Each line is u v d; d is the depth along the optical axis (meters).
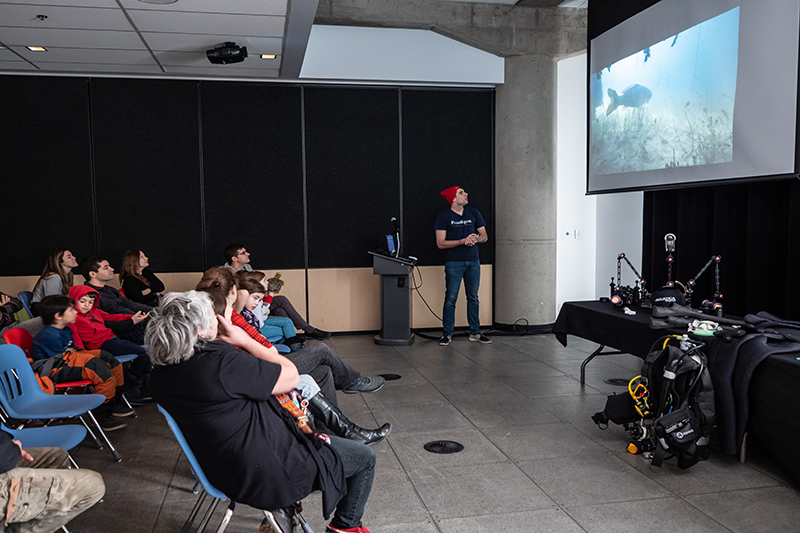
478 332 6.31
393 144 6.57
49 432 2.46
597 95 5.40
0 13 4.06
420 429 3.53
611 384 4.49
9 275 5.93
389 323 6.14
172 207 6.18
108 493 2.72
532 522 2.40
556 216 6.67
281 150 6.35
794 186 3.62
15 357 2.80
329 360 3.37
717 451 3.14
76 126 5.96
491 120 6.76
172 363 1.74
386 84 6.50
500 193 6.62
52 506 1.86
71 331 3.63
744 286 4.30
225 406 1.72
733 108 3.76
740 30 3.69
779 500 2.56
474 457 3.10
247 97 6.24
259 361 1.81
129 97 6.04
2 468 1.76
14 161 5.87
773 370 2.68
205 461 1.80
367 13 6.03
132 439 3.45
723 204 4.40
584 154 6.94
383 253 6.02
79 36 4.61
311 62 6.16
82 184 6.01
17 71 5.74
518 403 4.03
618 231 6.54
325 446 1.97
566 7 6.36
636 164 4.82
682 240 4.94
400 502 2.59
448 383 4.57
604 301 4.53
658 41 4.48
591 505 2.55
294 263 6.46
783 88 3.38
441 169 6.69
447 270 6.19
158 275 6.20
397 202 6.62
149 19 4.23
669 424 2.75
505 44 6.30
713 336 3.01
